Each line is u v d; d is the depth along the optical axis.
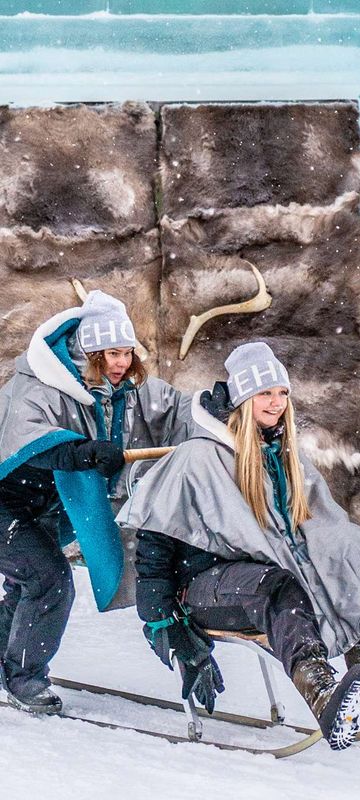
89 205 7.21
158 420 4.90
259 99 7.37
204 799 3.48
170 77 7.32
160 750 4.02
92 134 7.21
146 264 7.27
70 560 7.27
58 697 4.57
